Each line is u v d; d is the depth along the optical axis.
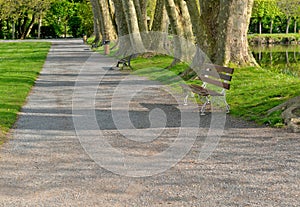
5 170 6.26
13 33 65.75
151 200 5.14
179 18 18.50
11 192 5.44
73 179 5.89
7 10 59.97
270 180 5.71
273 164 6.36
